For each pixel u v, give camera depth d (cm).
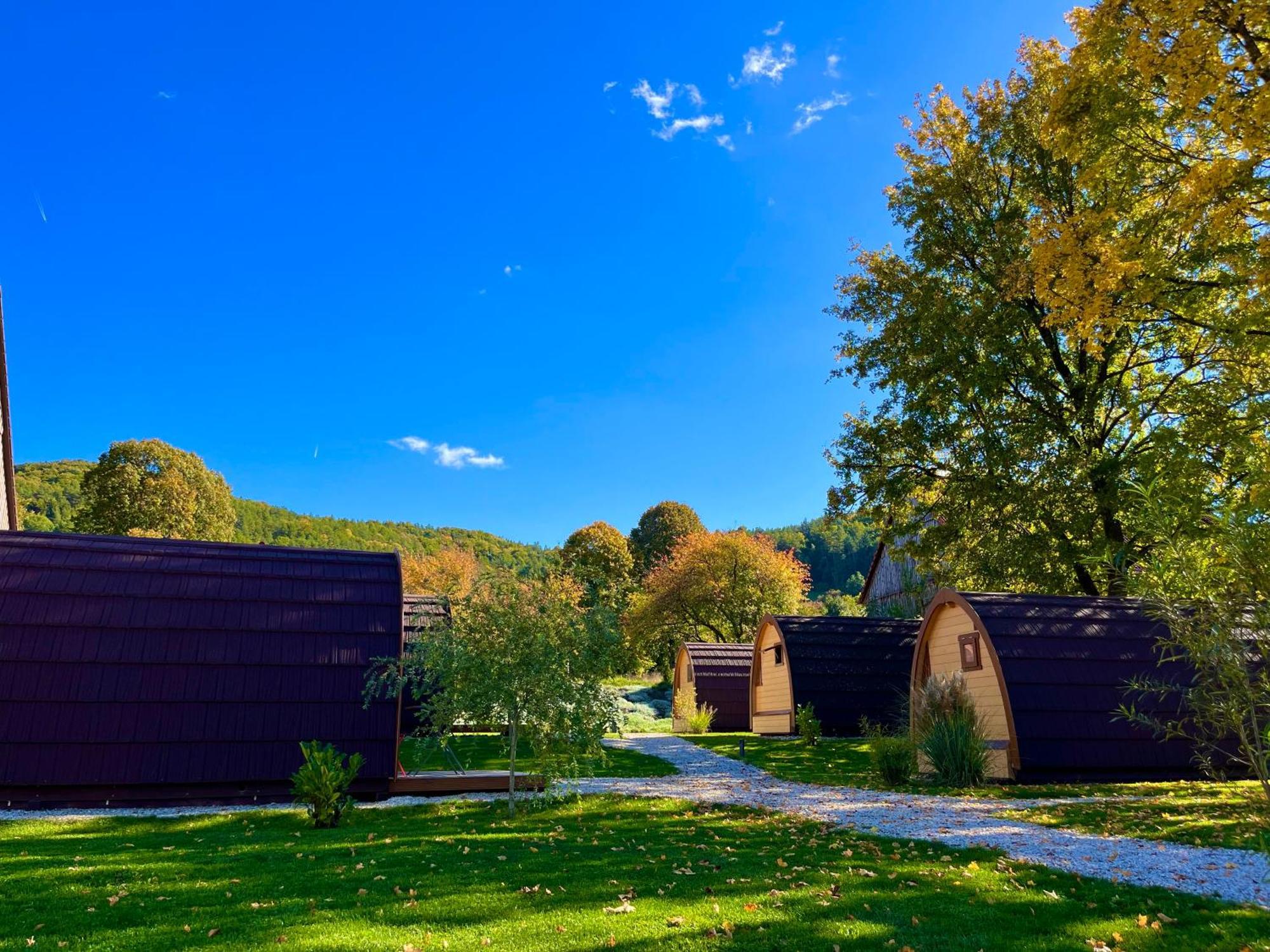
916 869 754
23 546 1397
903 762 1452
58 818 1105
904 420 2356
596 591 1267
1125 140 1644
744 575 4038
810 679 2561
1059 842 884
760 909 624
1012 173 2247
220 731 1263
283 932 572
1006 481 2094
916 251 2328
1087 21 1568
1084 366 2191
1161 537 597
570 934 566
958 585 2414
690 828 1018
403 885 709
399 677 1271
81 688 1239
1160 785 1351
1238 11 1274
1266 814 568
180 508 5025
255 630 1374
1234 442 1600
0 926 589
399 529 11312
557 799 1253
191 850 879
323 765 1061
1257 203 1417
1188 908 624
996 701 1484
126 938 559
